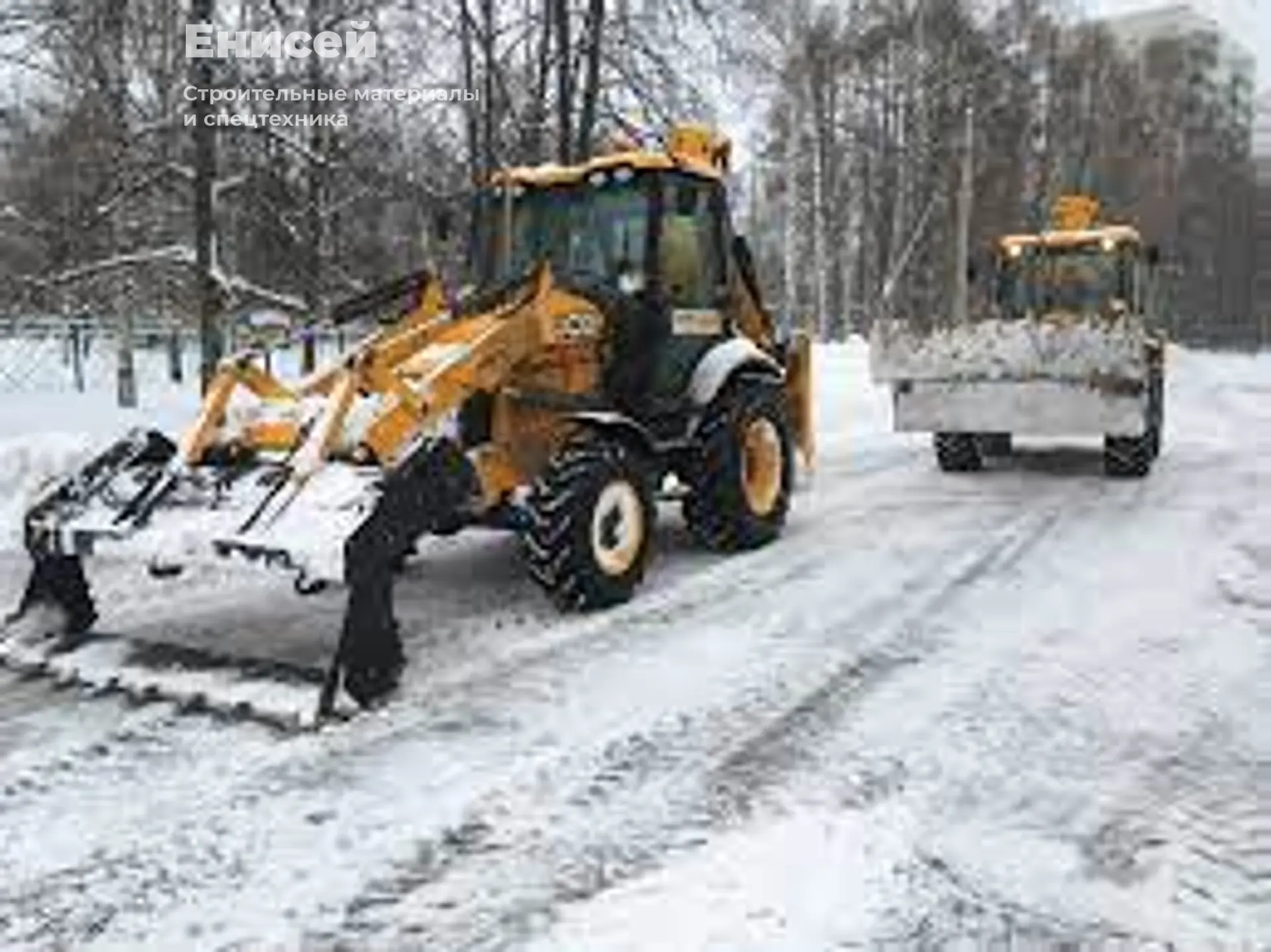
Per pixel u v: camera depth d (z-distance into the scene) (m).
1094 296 12.54
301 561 5.00
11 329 17.58
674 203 7.45
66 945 3.39
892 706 5.06
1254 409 18.14
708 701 5.13
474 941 3.38
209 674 5.23
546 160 15.83
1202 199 60.75
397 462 5.23
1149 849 3.87
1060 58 44.72
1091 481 10.76
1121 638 5.94
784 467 8.24
